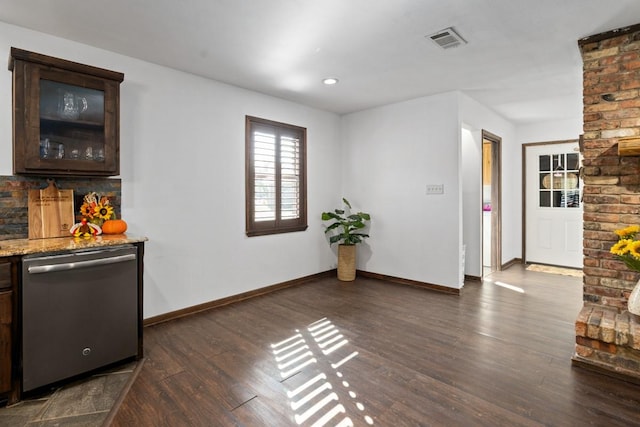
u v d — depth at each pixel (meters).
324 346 2.65
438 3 2.12
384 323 3.11
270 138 4.13
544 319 3.18
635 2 2.11
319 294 4.04
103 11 2.21
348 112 4.95
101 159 2.57
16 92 2.18
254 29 2.45
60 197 2.57
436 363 2.37
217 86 3.56
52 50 2.55
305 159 4.55
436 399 1.95
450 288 4.05
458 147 3.93
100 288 2.25
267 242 4.10
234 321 3.18
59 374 2.09
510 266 5.53
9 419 1.81
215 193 3.56
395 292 4.11
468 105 4.18
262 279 4.05
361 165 4.89
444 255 4.09
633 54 2.39
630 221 2.40
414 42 2.66
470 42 2.67
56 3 2.11
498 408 1.86
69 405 1.92
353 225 4.67
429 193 4.19
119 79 2.57
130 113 2.94
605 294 2.50
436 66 3.16
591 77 2.55
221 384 2.12
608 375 2.18
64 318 2.10
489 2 2.11
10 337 1.93
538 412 1.83
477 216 4.55
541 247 5.60
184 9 2.19
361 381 2.15
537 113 4.95
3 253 1.90
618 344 2.14
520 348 2.59
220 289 3.62
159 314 3.15
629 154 2.31
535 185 5.61
